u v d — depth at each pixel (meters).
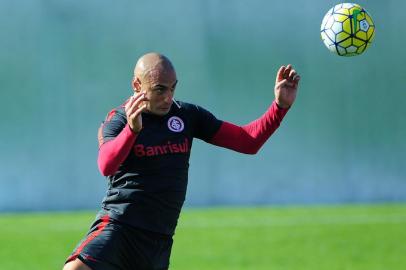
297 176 60.38
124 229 20.48
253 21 59.44
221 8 59.09
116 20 57.91
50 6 57.38
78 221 53.50
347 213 56.25
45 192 57.62
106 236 20.31
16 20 56.97
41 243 45.94
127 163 20.52
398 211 56.97
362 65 60.97
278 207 59.62
